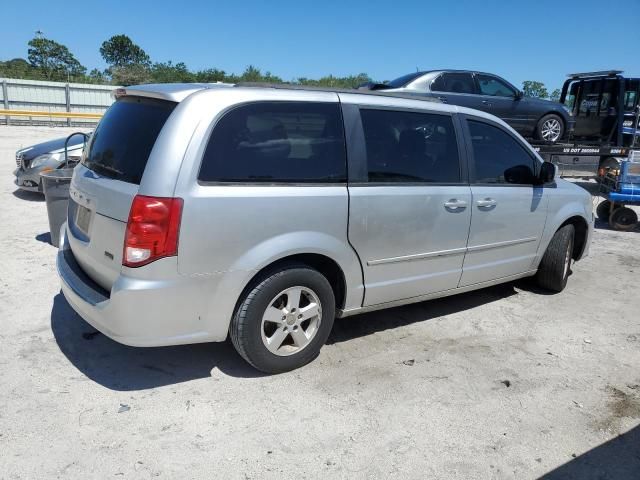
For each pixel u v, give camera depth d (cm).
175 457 278
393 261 393
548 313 496
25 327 415
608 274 629
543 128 1194
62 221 606
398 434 305
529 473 280
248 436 297
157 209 295
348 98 369
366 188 368
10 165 1224
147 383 345
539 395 354
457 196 422
